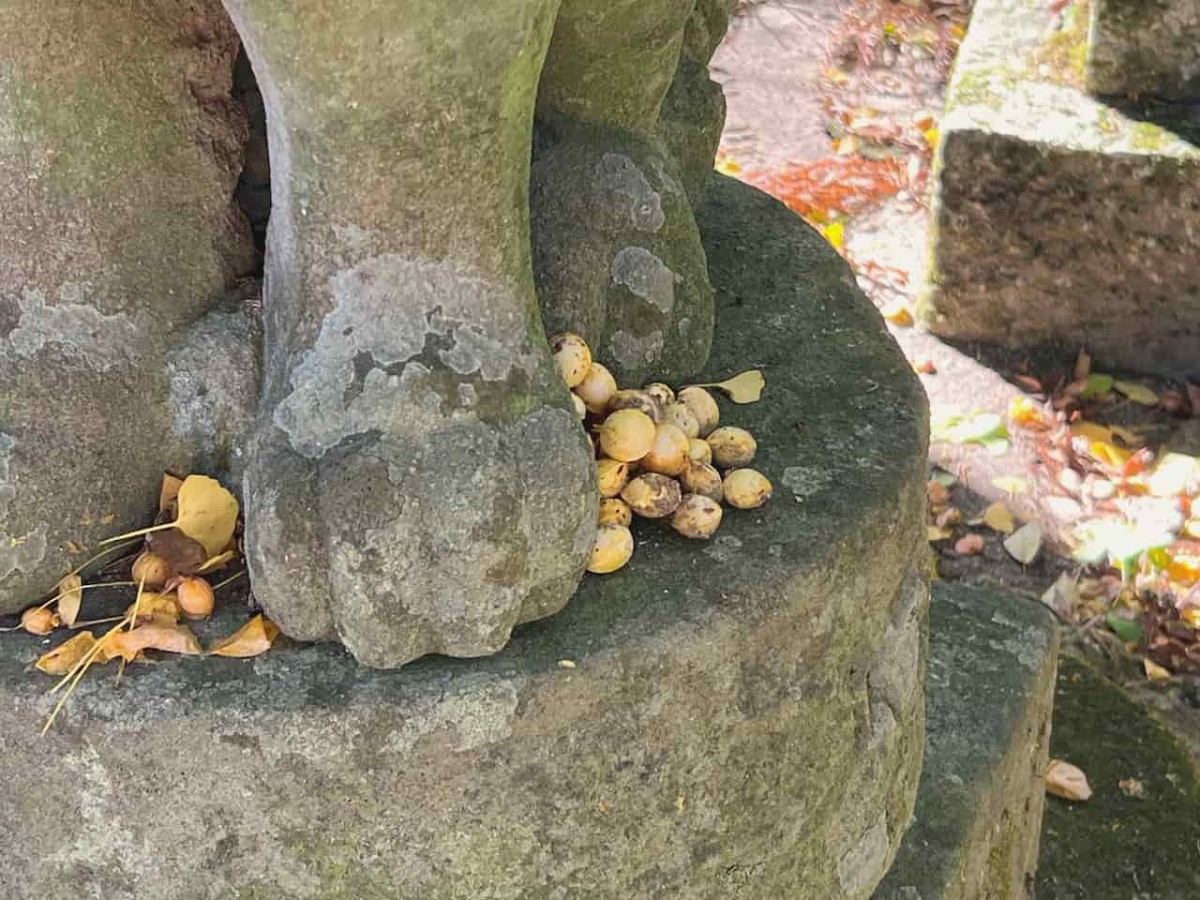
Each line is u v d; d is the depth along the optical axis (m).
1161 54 1.80
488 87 0.65
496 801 0.70
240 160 0.79
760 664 0.73
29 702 0.68
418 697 0.68
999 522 1.67
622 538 0.73
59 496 0.71
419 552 0.67
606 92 0.85
